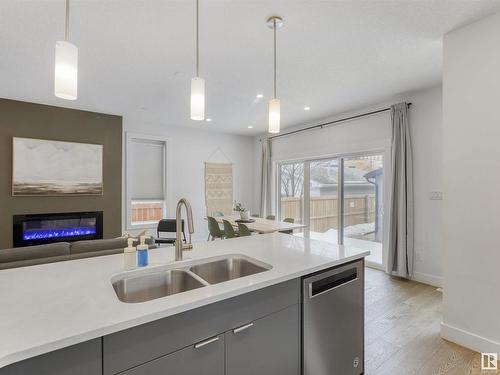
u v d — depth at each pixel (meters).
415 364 2.06
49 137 4.40
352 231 4.82
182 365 1.08
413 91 3.76
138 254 1.55
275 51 2.46
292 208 6.09
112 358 0.93
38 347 0.78
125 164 5.33
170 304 1.05
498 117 2.04
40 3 1.93
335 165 5.11
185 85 3.50
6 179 4.11
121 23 2.18
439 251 3.58
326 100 4.09
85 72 3.10
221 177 6.54
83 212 4.67
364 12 2.06
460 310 2.26
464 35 2.22
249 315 1.28
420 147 3.75
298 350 1.50
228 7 1.99
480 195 2.13
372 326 2.61
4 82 3.39
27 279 1.33
